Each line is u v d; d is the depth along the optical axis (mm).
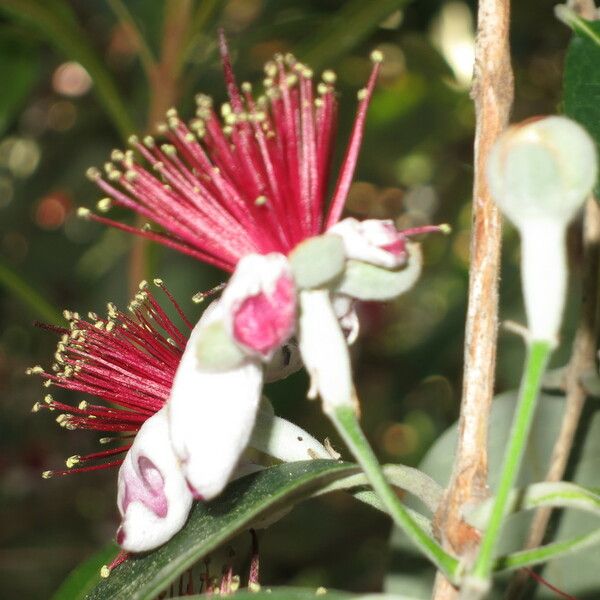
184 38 419
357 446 228
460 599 217
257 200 245
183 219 252
